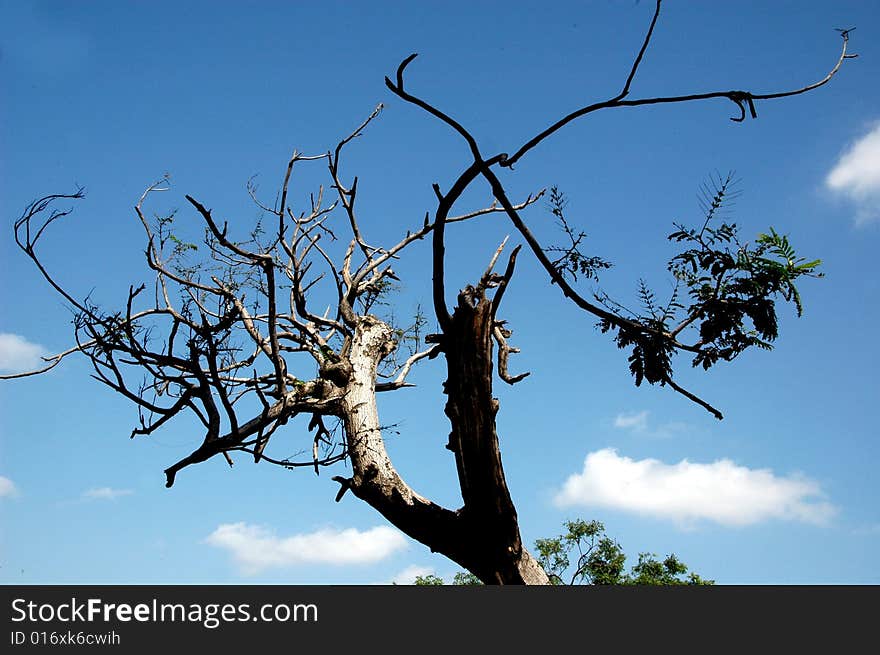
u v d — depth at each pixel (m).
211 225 9.54
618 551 16.58
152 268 12.36
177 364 10.62
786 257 6.91
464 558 9.02
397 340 13.54
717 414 7.19
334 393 11.28
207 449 10.61
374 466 10.04
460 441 8.53
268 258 10.12
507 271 8.34
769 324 6.84
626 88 6.10
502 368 11.31
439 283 8.44
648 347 7.14
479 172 7.14
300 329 13.38
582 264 7.14
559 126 6.34
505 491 8.59
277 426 10.98
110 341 10.31
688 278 7.13
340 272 14.16
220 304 10.61
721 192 6.91
